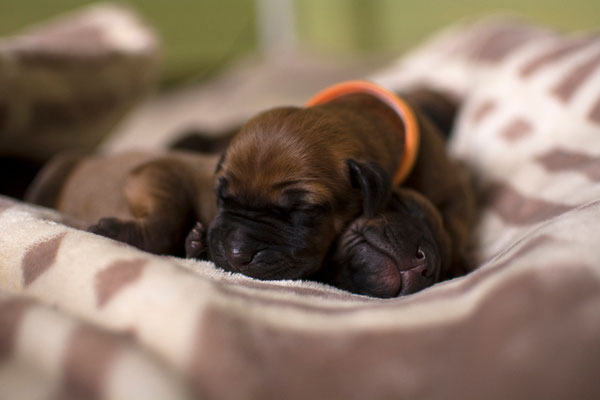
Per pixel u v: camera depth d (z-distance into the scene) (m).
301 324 0.22
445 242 0.32
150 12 0.98
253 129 0.32
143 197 0.32
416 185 0.35
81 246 0.25
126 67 0.50
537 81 0.41
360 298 0.26
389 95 0.36
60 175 0.39
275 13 1.04
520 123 0.40
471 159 0.41
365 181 0.30
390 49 0.91
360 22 0.94
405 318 0.22
